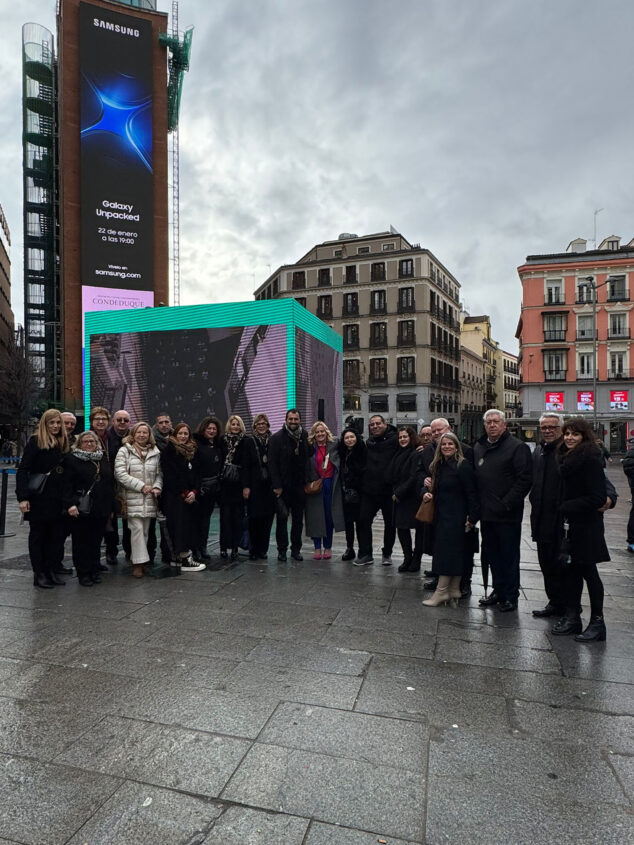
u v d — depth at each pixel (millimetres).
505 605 4750
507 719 2924
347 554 6645
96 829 2092
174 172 39156
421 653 3801
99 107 34000
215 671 3475
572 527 4109
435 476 4957
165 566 6316
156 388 12344
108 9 34531
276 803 2238
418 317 49750
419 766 2496
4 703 3064
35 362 41469
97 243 33812
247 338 11711
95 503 5387
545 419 4625
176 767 2475
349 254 54062
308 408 12312
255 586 5453
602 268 44438
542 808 2223
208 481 6398
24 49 41062
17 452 34719
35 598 5039
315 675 3428
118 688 3242
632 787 2361
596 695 3209
